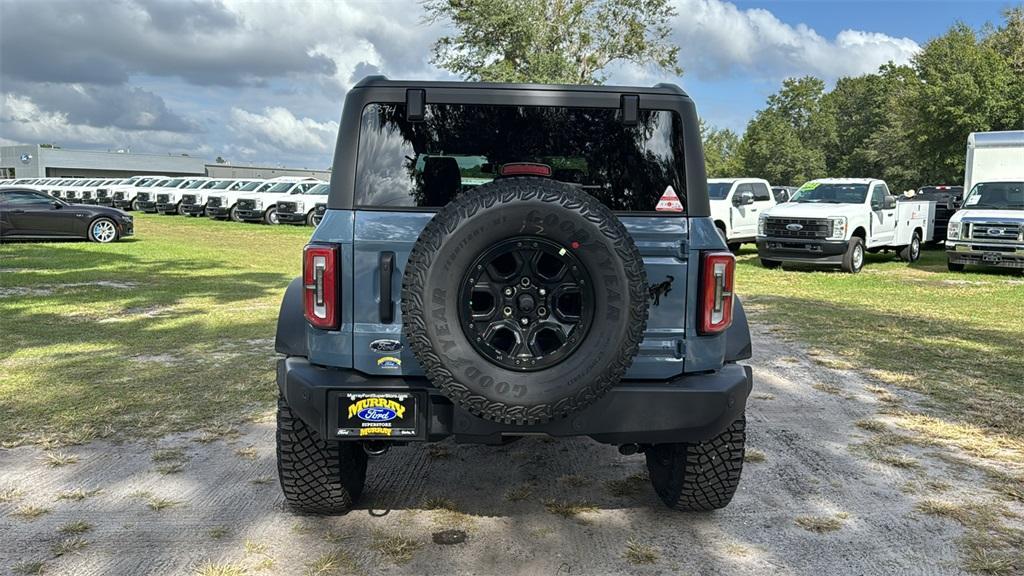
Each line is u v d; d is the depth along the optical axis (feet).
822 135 331.16
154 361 22.98
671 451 12.34
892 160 244.01
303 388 10.55
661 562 10.85
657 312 10.81
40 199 62.59
